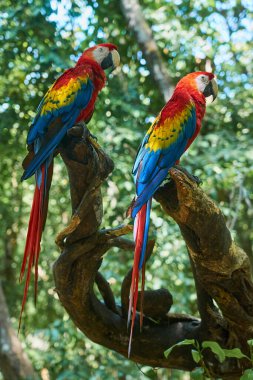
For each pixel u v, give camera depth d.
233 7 9.36
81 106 3.79
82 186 3.27
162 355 3.85
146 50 8.25
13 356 8.92
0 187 10.22
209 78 4.23
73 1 7.76
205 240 3.20
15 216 10.88
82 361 8.20
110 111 8.05
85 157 3.19
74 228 3.24
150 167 3.53
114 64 4.27
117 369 7.85
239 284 3.44
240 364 3.71
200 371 3.58
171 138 3.70
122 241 3.48
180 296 7.70
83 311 3.65
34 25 7.55
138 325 3.86
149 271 7.75
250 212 10.12
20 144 9.02
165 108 3.88
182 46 8.24
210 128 8.70
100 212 3.33
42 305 10.74
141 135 7.86
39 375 9.84
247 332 3.61
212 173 7.70
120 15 8.64
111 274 7.41
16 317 10.75
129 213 3.34
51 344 8.76
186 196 3.06
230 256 3.30
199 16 8.62
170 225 7.64
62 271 3.44
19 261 11.59
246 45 9.18
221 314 3.78
